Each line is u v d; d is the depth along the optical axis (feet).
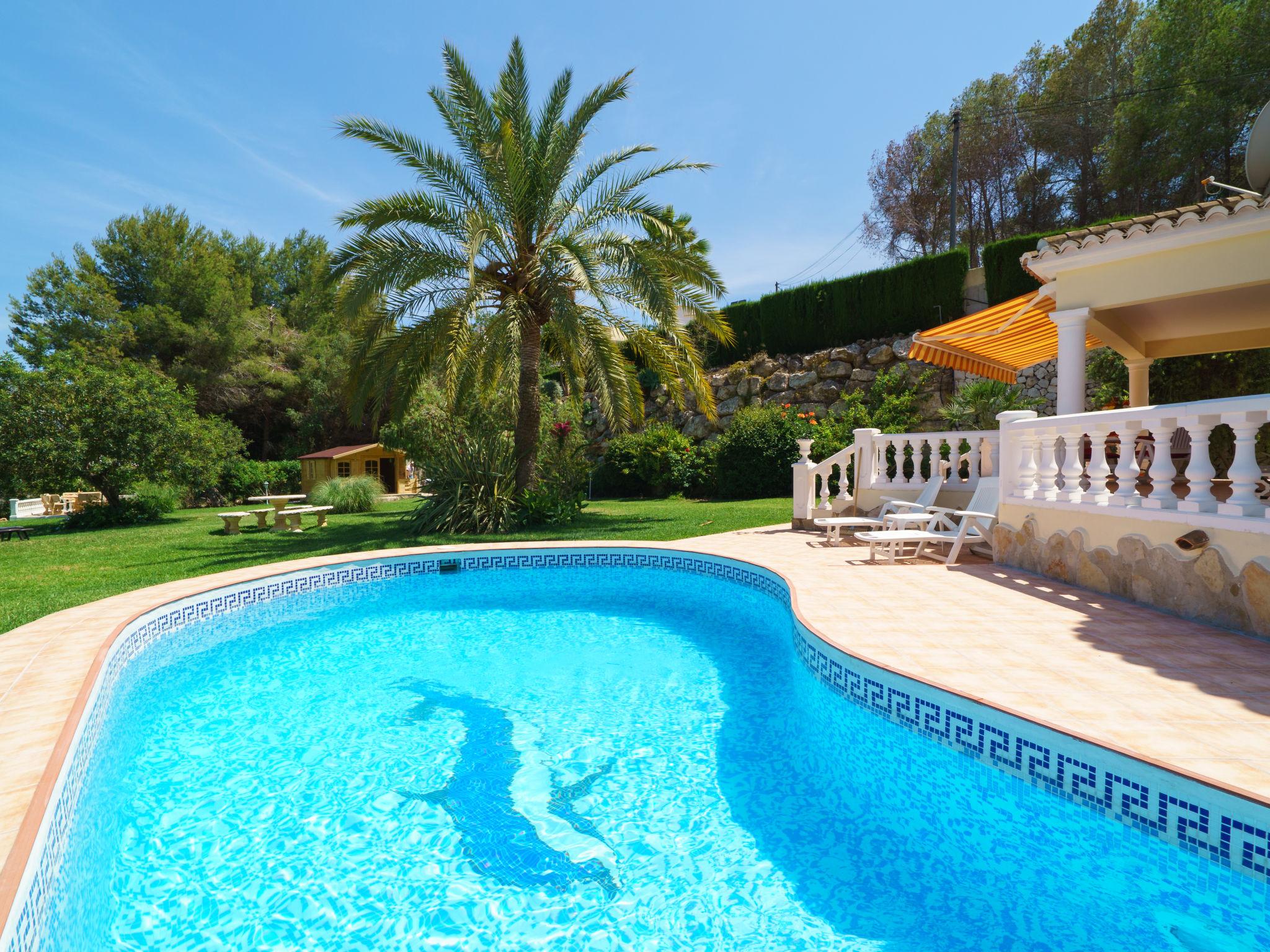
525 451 45.70
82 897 8.65
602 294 43.45
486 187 43.83
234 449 95.81
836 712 14.01
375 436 121.19
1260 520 13.48
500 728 14.19
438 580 30.40
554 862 9.28
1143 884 8.24
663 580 29.71
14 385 60.13
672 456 68.69
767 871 8.87
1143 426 17.02
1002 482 23.41
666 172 44.45
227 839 10.05
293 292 143.23
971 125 112.68
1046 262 23.38
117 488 64.03
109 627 19.10
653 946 7.44
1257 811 7.26
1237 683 11.16
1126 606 16.90
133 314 110.83
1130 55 97.40
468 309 39.52
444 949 7.51
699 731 13.79
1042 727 9.58
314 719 14.93
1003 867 8.86
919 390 65.92
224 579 26.58
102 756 13.12
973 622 15.79
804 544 31.09
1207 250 20.21
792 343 79.82
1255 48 73.67
